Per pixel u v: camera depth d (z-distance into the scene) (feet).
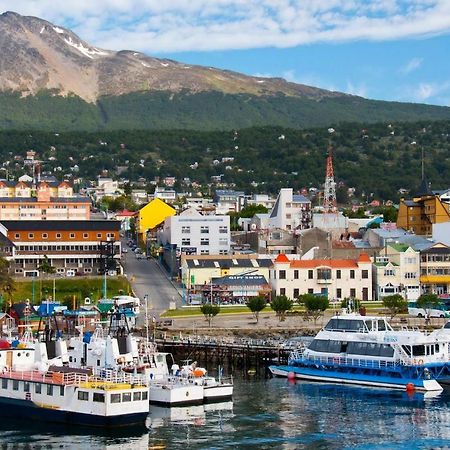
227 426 459.73
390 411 498.69
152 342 615.16
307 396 541.34
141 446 421.59
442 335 594.24
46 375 472.44
